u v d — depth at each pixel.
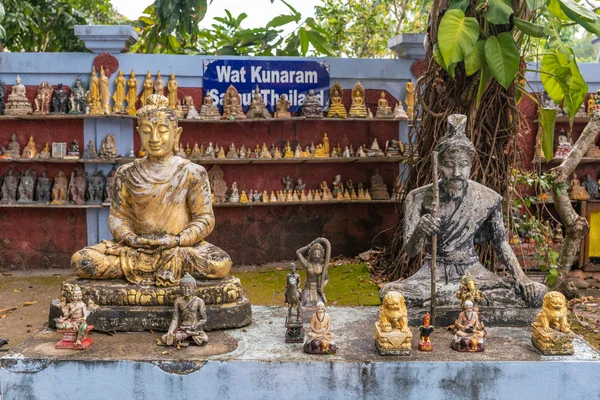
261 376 4.25
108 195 8.47
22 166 8.67
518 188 8.02
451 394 4.28
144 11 10.46
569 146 8.59
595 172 8.77
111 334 4.83
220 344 4.62
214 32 11.24
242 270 8.73
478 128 6.70
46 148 8.48
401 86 8.98
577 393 4.28
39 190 8.50
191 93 8.70
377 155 8.77
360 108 8.71
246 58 8.66
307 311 5.35
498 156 6.82
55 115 8.30
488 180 6.78
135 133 8.66
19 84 8.42
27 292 7.59
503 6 5.87
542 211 8.25
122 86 8.49
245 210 8.97
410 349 4.42
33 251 8.72
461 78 6.75
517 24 6.13
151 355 4.36
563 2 5.95
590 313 6.90
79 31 8.33
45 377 4.27
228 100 8.56
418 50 8.80
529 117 8.67
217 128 8.82
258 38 10.05
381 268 8.16
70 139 8.60
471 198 5.23
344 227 9.12
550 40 6.09
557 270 7.23
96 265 5.09
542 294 5.05
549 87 7.03
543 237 7.24
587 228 7.09
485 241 5.41
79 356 4.33
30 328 6.16
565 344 4.39
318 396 4.27
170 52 11.04
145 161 5.39
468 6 6.50
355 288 7.38
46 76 8.53
